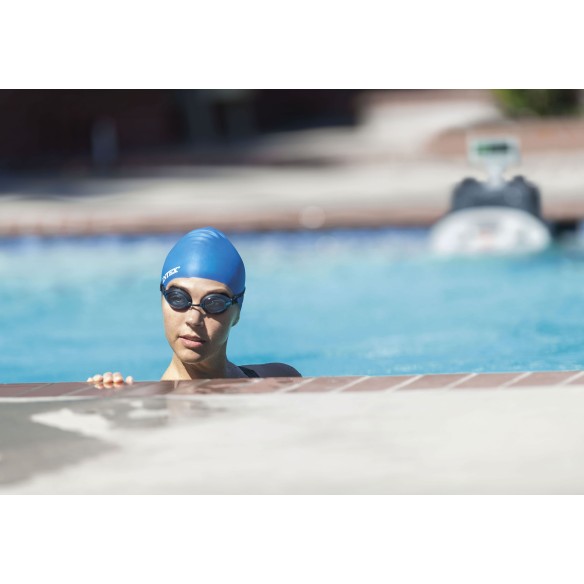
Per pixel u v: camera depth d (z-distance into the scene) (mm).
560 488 3838
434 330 8133
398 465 4066
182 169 18141
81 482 4012
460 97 23703
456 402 4617
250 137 22891
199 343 5191
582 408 4500
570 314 8414
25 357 7781
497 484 3893
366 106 24031
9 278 10602
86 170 18328
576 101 19516
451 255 10875
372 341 7914
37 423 4531
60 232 11906
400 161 17531
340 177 16078
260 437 4332
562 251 10773
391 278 10094
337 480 3965
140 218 11906
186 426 4461
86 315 9078
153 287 10086
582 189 12500
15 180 17141
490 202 10766
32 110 21562
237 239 11781
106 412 4641
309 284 10000
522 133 16984
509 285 9539
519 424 4359
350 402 4660
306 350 7719
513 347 7512
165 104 22328
